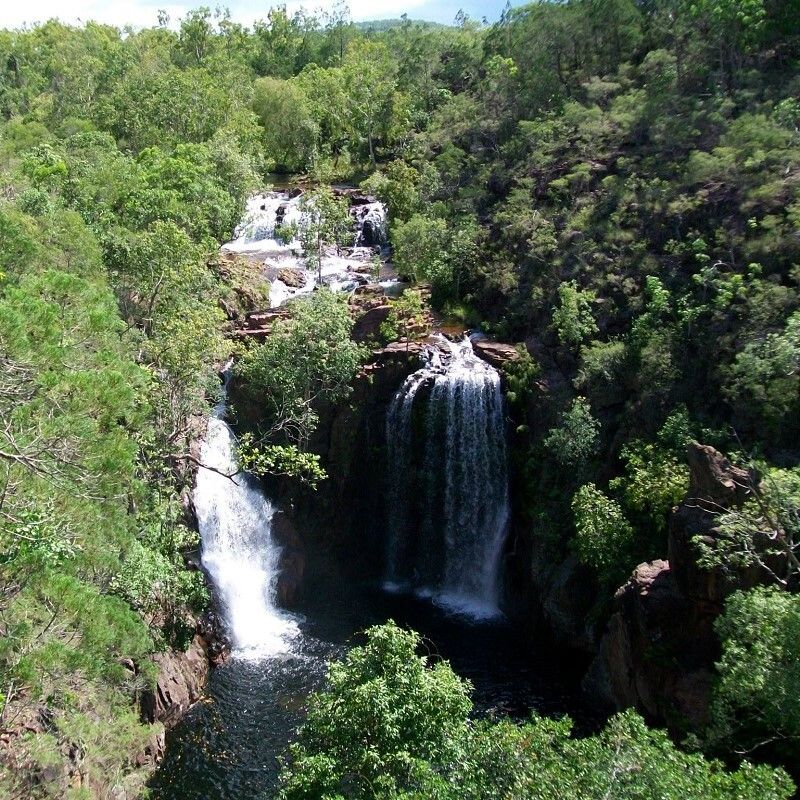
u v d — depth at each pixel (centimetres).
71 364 2108
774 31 5347
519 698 3344
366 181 7400
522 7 7862
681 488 3195
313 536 4478
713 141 4875
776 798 1464
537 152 5747
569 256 4828
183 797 2712
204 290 4594
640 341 4038
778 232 3978
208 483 4038
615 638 3162
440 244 5438
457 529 4534
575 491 3888
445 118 7350
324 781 1795
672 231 4594
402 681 1875
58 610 1812
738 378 3566
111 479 1995
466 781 1616
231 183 6431
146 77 9025
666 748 1585
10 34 14075
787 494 2556
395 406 4478
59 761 2053
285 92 9019
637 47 6412
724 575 2709
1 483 1816
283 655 3662
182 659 3331
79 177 5175
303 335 4178
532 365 4350
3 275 2741
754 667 2122
